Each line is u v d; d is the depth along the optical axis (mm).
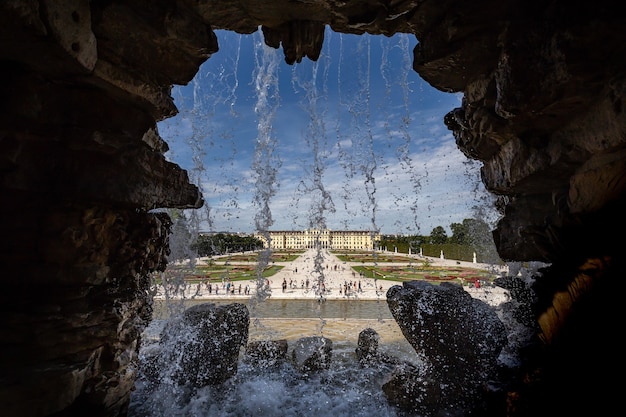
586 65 3176
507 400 4973
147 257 5109
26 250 3830
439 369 6754
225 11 5023
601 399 3385
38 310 3801
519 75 3703
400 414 6535
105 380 4371
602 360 3463
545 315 4480
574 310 3936
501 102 3918
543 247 4449
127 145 4551
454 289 7273
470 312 6953
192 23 4832
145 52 4543
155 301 17016
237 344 7777
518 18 3842
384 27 5395
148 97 4848
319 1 4984
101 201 4277
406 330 7215
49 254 3850
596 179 3434
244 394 7188
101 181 4207
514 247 5027
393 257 59406
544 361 4602
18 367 3613
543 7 3572
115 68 4266
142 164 4750
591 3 3062
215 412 6531
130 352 4973
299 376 8148
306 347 8930
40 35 3203
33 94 3736
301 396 7234
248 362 8781
